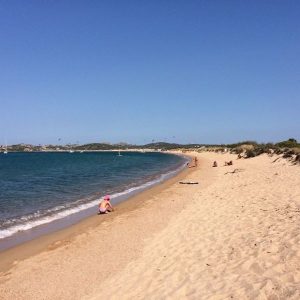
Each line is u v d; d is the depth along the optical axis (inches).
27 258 450.0
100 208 741.3
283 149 1651.1
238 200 617.9
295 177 799.1
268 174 968.3
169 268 341.4
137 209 749.3
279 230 374.0
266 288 241.6
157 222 581.0
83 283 349.1
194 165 2225.6
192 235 443.2
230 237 395.2
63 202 914.7
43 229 614.2
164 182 1312.7
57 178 1606.8
